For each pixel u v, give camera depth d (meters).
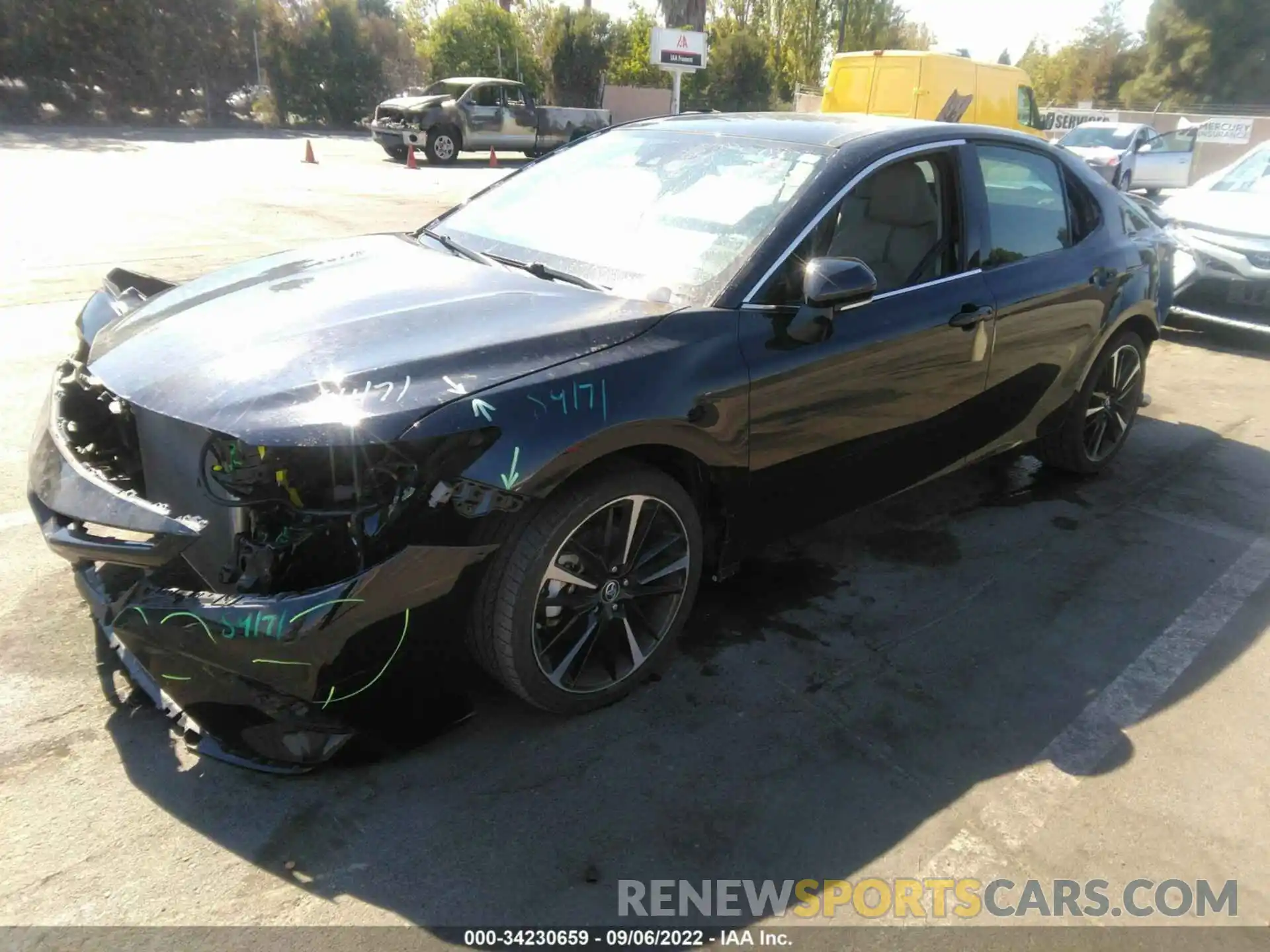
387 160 19.81
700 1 17.58
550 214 3.51
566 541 2.54
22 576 3.31
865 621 3.42
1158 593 3.73
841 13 38.31
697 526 2.91
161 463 2.44
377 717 2.50
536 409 2.40
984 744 2.80
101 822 2.29
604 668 2.81
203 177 14.52
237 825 2.32
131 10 25.17
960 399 3.67
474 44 30.78
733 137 3.54
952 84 13.45
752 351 2.85
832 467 3.25
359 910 2.11
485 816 2.40
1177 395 6.32
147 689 2.57
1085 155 18.09
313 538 2.24
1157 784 2.68
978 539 4.13
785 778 2.61
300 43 28.33
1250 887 2.34
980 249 3.69
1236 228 7.09
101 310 3.26
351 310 2.75
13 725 2.58
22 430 4.52
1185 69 46.09
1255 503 4.64
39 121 24.64
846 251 3.20
